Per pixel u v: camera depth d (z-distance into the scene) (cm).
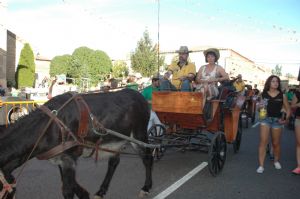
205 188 646
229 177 722
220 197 600
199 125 763
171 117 770
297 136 757
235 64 5812
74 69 3716
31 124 448
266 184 679
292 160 894
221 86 805
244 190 640
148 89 958
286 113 766
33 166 768
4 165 426
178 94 732
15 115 1131
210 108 755
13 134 436
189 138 805
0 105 1095
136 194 607
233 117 815
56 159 471
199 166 799
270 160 892
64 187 466
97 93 543
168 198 590
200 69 815
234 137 822
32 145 444
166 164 814
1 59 2997
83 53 3900
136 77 1179
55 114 460
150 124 921
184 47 823
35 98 1530
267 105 763
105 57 3991
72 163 473
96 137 503
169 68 850
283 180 709
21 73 3394
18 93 1936
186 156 899
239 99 866
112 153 556
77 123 479
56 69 4078
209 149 700
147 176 611
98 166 780
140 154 609
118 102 553
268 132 764
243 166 818
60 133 458
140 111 593
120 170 755
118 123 543
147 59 2959
